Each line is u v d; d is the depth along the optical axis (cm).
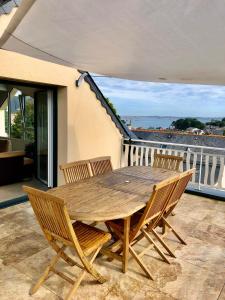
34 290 219
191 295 221
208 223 368
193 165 502
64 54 296
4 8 280
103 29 217
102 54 291
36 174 589
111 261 267
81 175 327
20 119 655
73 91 478
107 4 174
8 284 228
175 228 350
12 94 670
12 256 271
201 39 217
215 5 161
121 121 626
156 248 268
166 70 340
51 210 193
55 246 226
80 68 370
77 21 204
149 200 223
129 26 207
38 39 246
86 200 231
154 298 216
